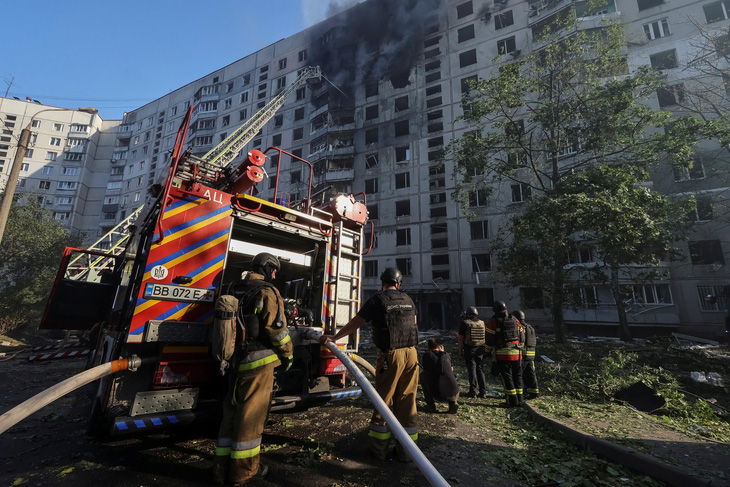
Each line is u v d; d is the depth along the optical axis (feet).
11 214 55.98
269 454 10.31
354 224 16.49
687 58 71.72
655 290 67.67
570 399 18.19
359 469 9.45
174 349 10.03
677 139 41.93
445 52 105.40
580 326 72.23
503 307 17.93
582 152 47.06
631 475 9.54
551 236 38.22
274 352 9.11
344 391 13.82
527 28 93.81
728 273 62.18
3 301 49.26
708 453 10.31
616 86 42.96
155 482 8.39
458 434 12.76
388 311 10.48
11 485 8.05
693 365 28.55
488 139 50.62
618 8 82.23
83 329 20.35
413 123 102.73
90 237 158.61
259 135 134.00
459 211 89.45
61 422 13.25
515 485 8.93
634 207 34.27
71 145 169.89
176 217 10.57
